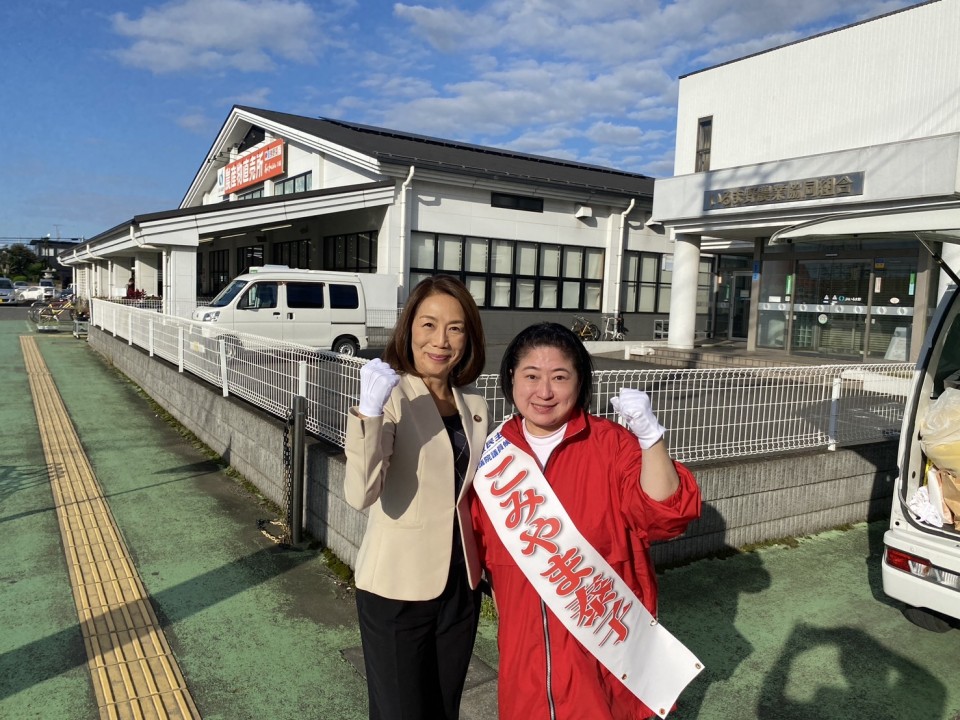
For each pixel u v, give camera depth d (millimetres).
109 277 24531
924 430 3500
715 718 2689
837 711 2764
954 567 3143
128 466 5887
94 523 4527
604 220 19266
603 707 1783
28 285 53281
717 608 3598
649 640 1885
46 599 3449
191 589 3604
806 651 3209
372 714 2016
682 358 13766
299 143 19328
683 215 13320
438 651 2029
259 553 4090
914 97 11617
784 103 13516
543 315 18375
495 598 1974
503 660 1908
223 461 6066
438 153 18547
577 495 1828
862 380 5230
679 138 15555
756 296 13828
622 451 1830
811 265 12766
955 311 3600
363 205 15508
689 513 1663
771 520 4527
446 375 2055
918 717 2748
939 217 3084
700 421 4371
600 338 19031
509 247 17797
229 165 24500
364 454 1726
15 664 2867
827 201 10883
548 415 1840
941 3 11227
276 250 22250
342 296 13195
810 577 4031
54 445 6539
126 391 9633
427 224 16484
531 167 20016
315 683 2805
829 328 12445
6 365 11930
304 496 4465
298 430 4211
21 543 4168
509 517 1877
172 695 2695
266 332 12406
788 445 4832
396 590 1927
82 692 2693
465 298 2016
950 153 9375
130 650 3002
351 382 4133
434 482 1954
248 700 2682
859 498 5031
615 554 1820
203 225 14266
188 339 7676
